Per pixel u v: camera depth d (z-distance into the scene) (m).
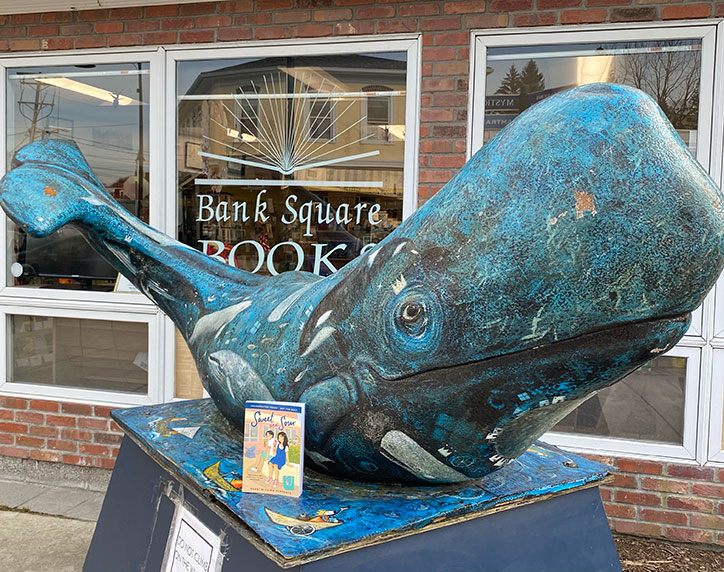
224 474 1.02
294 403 0.96
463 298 0.78
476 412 0.83
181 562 1.04
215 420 1.30
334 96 3.18
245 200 3.35
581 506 1.06
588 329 0.73
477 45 2.92
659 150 0.69
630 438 2.92
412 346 0.83
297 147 3.26
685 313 0.73
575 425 2.99
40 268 3.51
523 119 0.79
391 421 0.89
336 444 0.96
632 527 2.88
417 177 3.05
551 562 1.00
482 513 0.94
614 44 2.84
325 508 0.90
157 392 3.36
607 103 0.73
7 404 3.54
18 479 3.54
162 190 3.37
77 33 3.40
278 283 1.19
